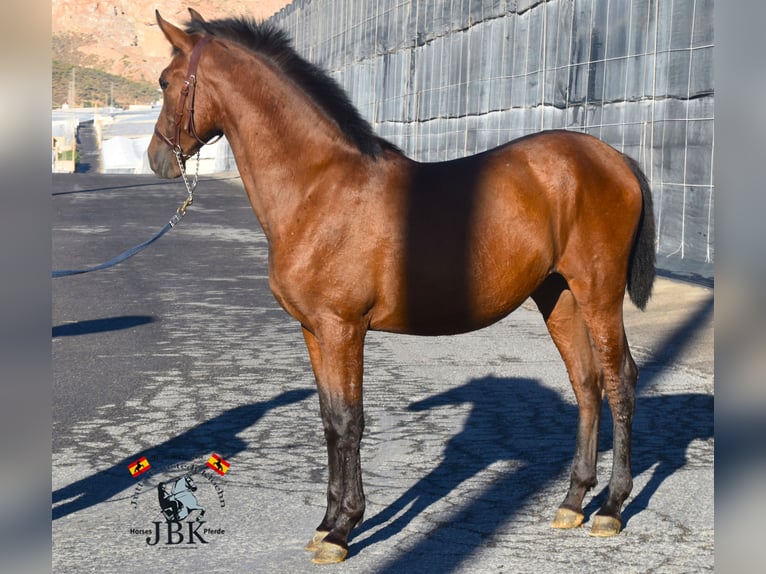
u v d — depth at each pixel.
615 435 5.22
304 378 8.90
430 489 5.75
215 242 21.06
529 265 5.09
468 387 8.49
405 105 29.67
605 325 5.23
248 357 9.88
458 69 25.17
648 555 4.73
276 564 4.67
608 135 17.34
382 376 8.99
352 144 4.92
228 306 13.19
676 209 15.41
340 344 4.82
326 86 4.98
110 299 13.68
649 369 9.11
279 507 5.46
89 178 42.38
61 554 4.80
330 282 4.79
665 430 7.05
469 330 5.15
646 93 16.16
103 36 169.25
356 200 4.82
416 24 28.50
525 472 6.07
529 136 5.40
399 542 4.93
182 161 5.22
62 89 143.88
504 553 4.76
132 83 153.75
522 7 20.98
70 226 23.64
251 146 4.97
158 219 25.78
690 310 11.87
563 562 4.64
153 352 10.08
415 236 4.84
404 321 4.96
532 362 9.62
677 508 5.40
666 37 15.61
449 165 5.11
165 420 7.37
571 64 18.64
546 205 5.12
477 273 4.93
